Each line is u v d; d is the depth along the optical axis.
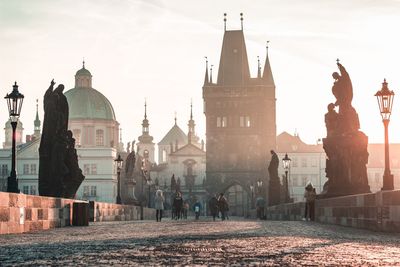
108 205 43.31
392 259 10.61
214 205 56.62
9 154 145.25
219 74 156.25
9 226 20.12
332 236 18.16
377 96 25.22
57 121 33.56
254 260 10.38
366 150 33.44
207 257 10.95
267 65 157.00
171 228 27.03
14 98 27.55
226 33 157.88
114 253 11.84
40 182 33.62
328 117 34.00
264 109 154.12
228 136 154.00
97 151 148.62
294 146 172.88
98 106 167.25
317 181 170.88
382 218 20.50
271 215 60.38
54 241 16.00
